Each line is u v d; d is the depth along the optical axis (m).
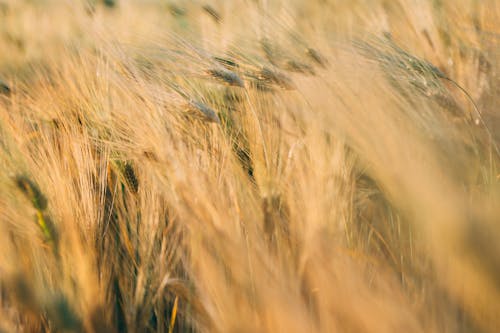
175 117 1.34
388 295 1.13
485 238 1.12
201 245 1.17
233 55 1.48
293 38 1.57
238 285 1.14
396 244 1.20
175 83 1.40
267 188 1.21
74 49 1.50
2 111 1.35
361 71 1.40
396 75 1.40
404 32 1.67
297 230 1.19
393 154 1.26
